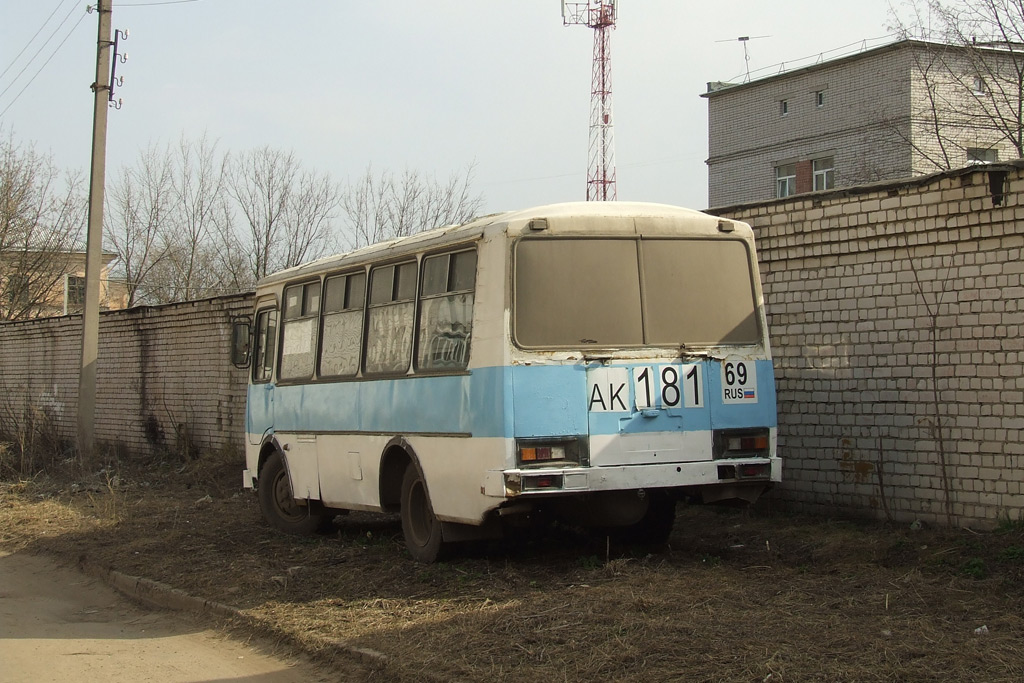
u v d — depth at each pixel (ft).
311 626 24.85
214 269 121.29
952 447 30.01
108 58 65.77
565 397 26.76
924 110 112.06
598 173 126.00
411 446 31.04
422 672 20.13
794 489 35.17
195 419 67.51
